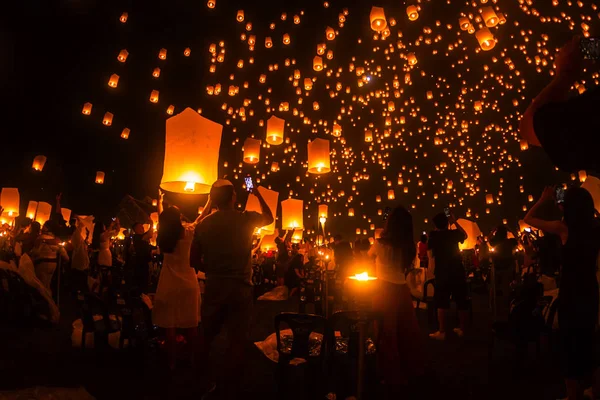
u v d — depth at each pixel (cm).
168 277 509
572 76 162
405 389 455
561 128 143
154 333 551
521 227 1433
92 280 891
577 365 360
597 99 140
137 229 830
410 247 459
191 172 441
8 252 1109
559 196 399
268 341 563
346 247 877
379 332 439
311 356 417
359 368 315
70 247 951
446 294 701
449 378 501
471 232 1062
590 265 367
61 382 470
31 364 532
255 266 1306
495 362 567
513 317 517
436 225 720
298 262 1192
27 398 398
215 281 394
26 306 751
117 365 537
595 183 559
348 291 756
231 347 389
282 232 1578
